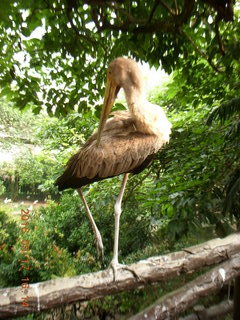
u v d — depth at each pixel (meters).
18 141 14.52
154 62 3.23
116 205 2.63
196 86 3.76
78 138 6.36
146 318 2.25
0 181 14.67
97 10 2.52
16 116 14.62
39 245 6.13
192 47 3.30
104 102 2.86
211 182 3.52
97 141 2.59
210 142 3.83
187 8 2.16
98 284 2.10
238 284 3.80
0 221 7.20
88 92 3.49
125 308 5.50
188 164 3.81
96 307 5.67
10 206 12.31
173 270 2.33
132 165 2.64
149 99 6.33
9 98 3.37
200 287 2.45
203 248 2.51
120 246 7.21
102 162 2.56
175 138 4.40
